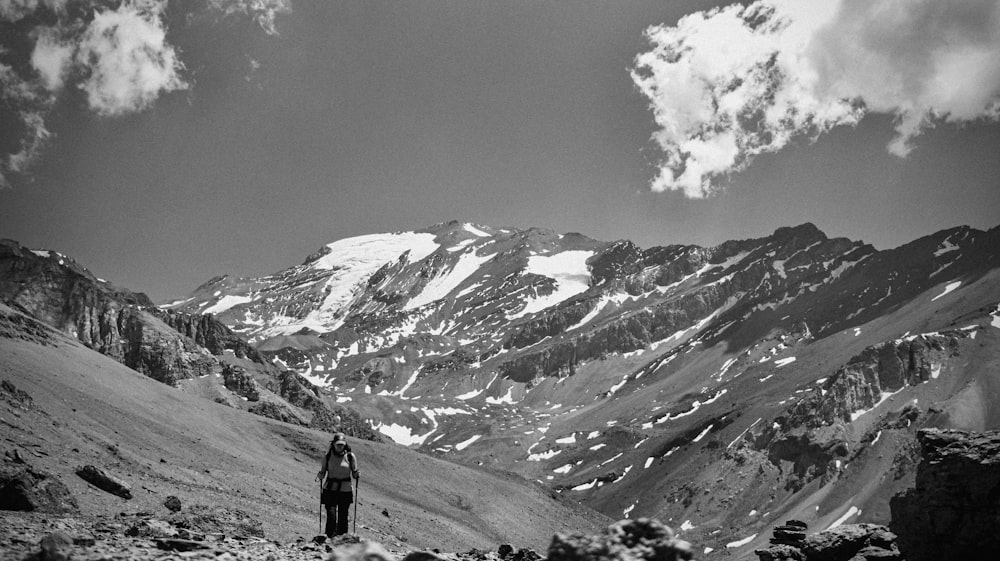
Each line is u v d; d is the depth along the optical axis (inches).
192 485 3489.2
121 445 4431.6
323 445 7150.6
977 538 1104.8
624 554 452.1
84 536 687.7
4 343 5743.1
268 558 693.3
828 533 1301.7
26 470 1333.7
